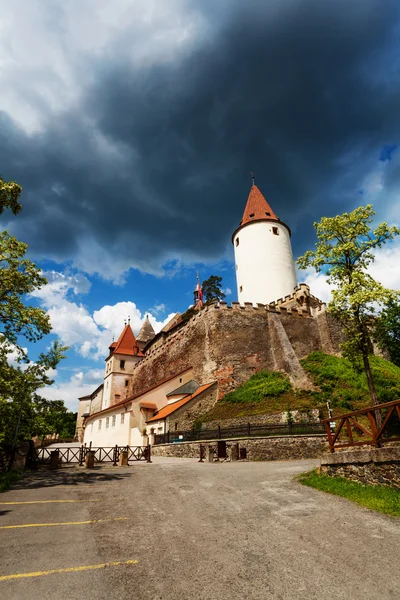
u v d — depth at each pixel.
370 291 17.53
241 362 33.88
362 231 19.25
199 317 38.03
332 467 11.30
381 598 4.46
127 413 34.72
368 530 6.87
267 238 46.59
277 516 7.96
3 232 15.70
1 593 4.60
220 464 17.95
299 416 22.77
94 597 4.50
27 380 18.05
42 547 6.28
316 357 34.47
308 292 40.44
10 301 15.57
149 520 7.96
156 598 4.49
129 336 59.38
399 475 9.12
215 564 5.50
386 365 34.25
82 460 20.23
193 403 30.33
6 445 16.88
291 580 4.95
